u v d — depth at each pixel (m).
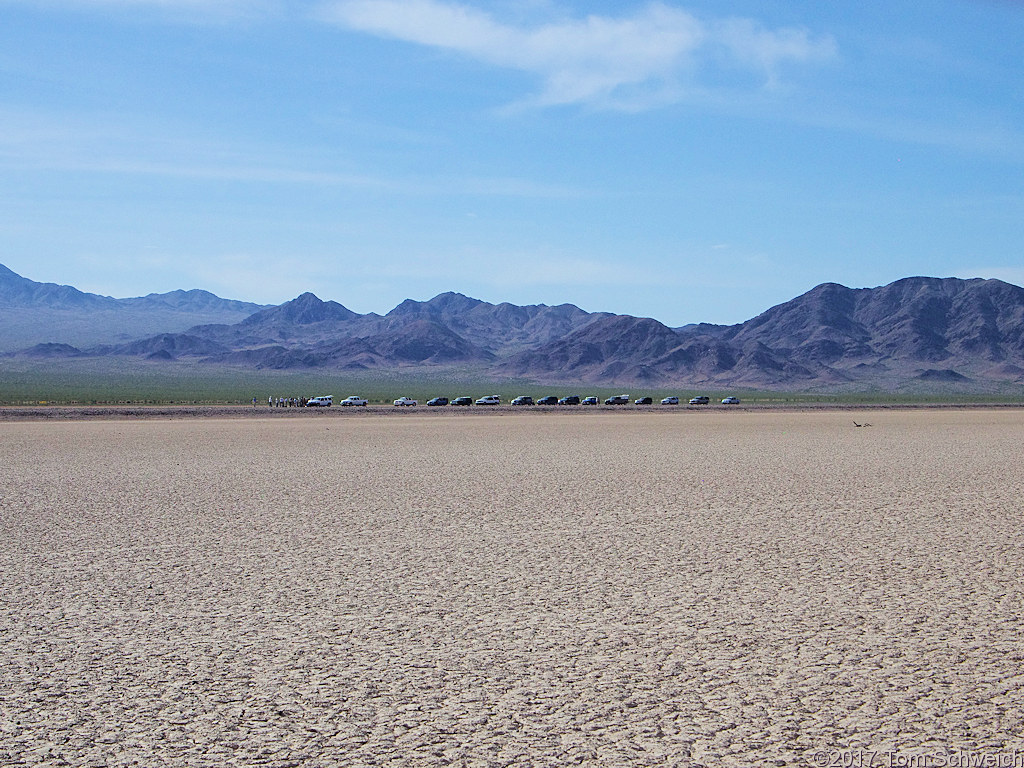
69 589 18.86
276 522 27.28
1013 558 21.59
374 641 15.18
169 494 33.94
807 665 13.89
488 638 15.31
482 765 10.65
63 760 10.84
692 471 41.84
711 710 12.18
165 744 11.25
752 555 22.02
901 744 11.16
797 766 10.59
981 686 13.00
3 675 13.66
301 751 11.03
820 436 69.12
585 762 10.71
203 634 15.62
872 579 19.44
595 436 68.25
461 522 27.12
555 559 21.62
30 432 69.50
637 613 16.80
